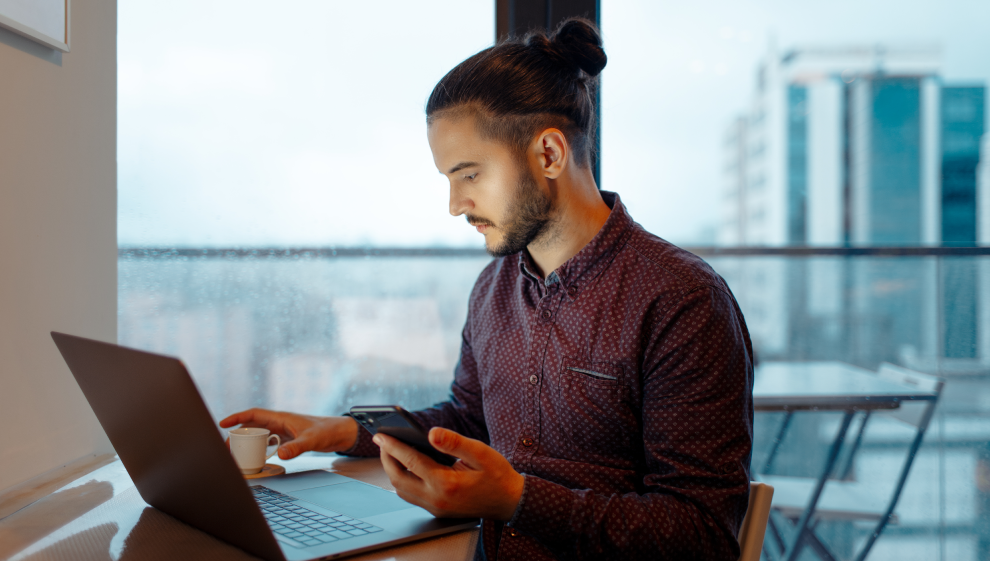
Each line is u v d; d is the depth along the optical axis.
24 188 0.90
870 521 1.62
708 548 0.74
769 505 0.82
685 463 0.78
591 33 0.92
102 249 1.10
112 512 0.75
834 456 1.65
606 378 0.86
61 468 0.97
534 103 0.86
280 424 1.00
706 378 0.79
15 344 0.88
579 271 0.91
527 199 0.88
